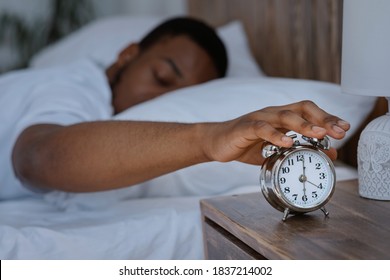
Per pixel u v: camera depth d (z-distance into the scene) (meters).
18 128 1.45
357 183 1.18
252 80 1.53
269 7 1.96
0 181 1.55
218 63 1.83
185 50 1.77
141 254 1.18
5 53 3.68
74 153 1.12
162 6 3.16
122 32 2.36
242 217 0.97
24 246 1.12
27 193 1.55
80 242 1.14
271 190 0.92
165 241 1.19
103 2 3.81
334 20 1.57
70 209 1.38
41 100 1.51
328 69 1.61
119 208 1.34
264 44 2.03
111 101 1.77
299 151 0.92
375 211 0.97
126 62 1.83
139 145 1.04
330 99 1.37
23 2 3.76
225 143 0.89
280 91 1.41
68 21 3.63
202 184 1.39
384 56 0.95
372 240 0.83
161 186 1.40
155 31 1.83
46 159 1.18
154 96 1.74
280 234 0.87
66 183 1.17
